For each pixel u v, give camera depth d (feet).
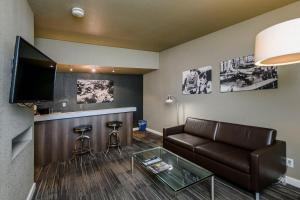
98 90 17.51
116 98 18.48
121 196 6.91
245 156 7.35
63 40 12.33
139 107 19.70
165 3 7.48
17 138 6.66
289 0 7.22
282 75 7.75
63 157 10.89
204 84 11.77
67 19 8.96
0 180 4.09
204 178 6.38
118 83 18.57
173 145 10.35
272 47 3.36
